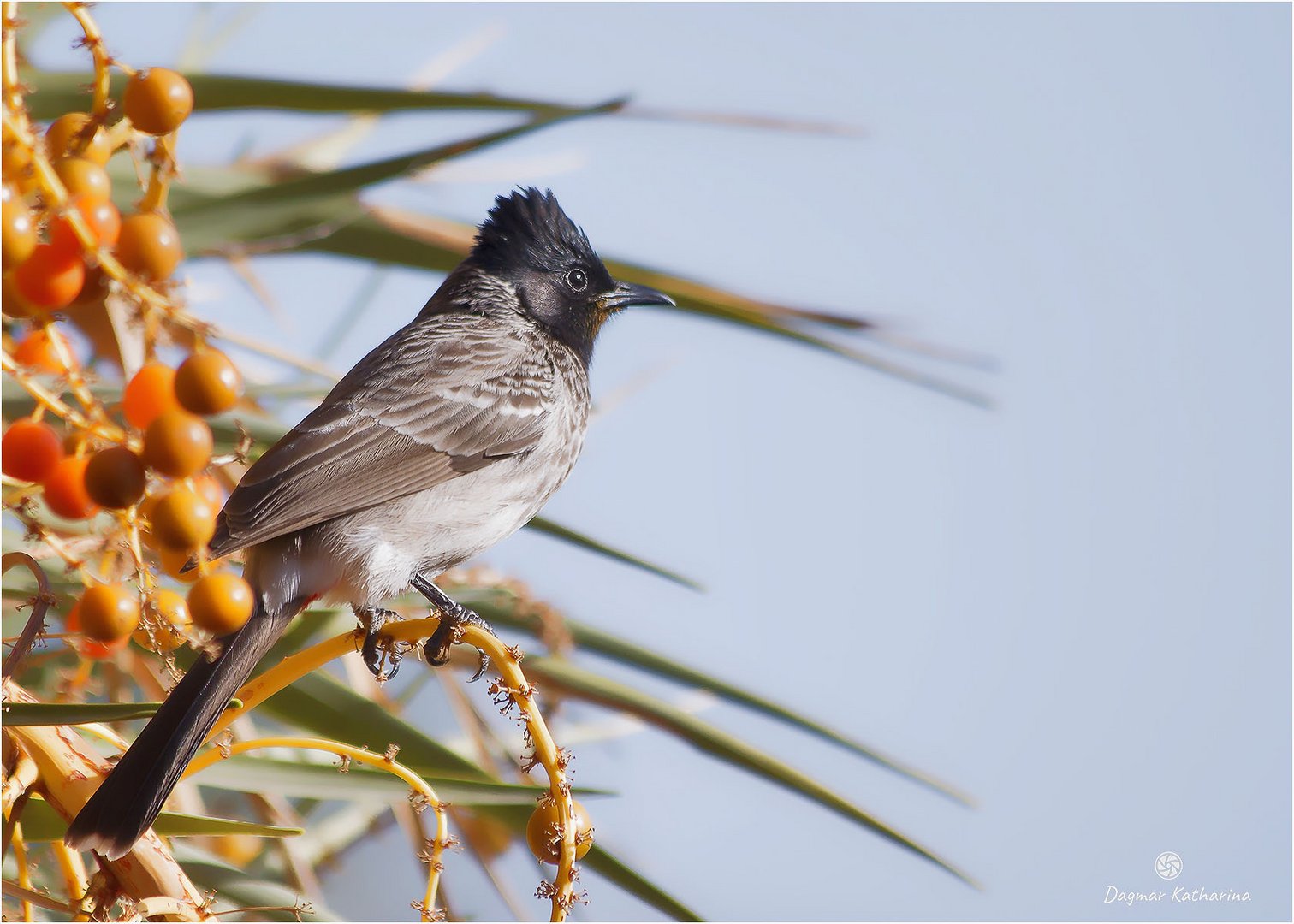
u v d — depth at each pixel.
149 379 4.29
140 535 4.53
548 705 6.97
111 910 4.48
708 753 6.55
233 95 7.07
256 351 7.69
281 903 5.58
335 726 6.16
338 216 7.26
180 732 4.89
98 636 4.19
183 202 7.17
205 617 4.32
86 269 4.21
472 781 5.38
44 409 4.49
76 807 4.54
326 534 7.32
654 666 7.07
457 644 7.26
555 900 4.45
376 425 7.74
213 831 4.74
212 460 4.40
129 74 4.27
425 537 7.66
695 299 7.59
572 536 7.28
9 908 4.58
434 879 4.49
